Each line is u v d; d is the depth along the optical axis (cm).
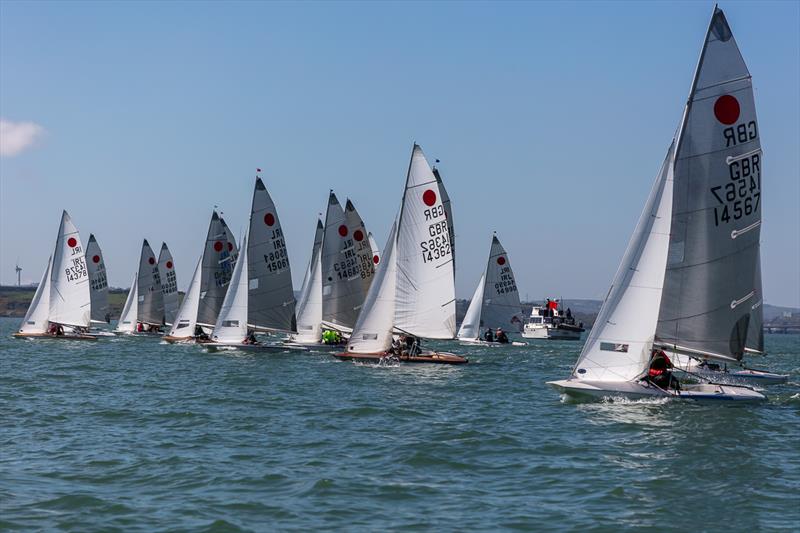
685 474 2233
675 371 4259
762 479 2189
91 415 3192
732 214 3366
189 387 4194
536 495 2017
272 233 6450
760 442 2662
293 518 1817
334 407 3431
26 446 2553
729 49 3322
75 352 6725
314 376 4734
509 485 2112
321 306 6450
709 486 2112
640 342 3338
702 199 3344
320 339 6450
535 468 2297
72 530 1728
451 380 4588
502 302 9362
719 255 3366
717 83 3322
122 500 1944
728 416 3116
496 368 5466
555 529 1756
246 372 4991
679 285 3369
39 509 1869
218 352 6419
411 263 5328
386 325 5425
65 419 3089
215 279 7669
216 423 3014
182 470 2239
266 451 2500
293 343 6531
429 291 5312
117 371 5075
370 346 5466
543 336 12562
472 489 2072
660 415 3127
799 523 1814
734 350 3400
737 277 3384
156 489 2047
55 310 8038
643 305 3325
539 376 4950
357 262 6425
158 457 2403
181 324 8088
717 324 3384
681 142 3331
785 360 7756
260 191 6425
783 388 4309
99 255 9131
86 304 8050
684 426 2912
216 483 2105
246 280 6469
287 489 2050
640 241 3325
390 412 3291
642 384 3378
